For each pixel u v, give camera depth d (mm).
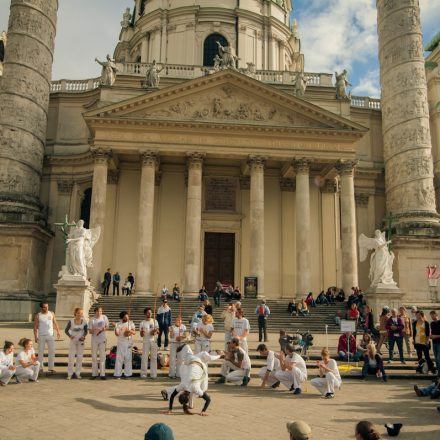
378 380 13859
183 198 37750
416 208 33562
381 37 37031
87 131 40594
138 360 14445
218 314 27906
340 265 37062
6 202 31938
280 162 36844
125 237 36688
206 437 7559
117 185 37406
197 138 33500
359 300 27859
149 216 32469
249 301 30172
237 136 33750
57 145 40562
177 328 13375
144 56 47875
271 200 38250
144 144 33062
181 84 33500
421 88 34906
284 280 36906
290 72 40656
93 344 12969
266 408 9836
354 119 42094
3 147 32188
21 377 12430
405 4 35781
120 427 8039
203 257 37656
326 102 38219
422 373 14641
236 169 38438
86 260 26422
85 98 41125
